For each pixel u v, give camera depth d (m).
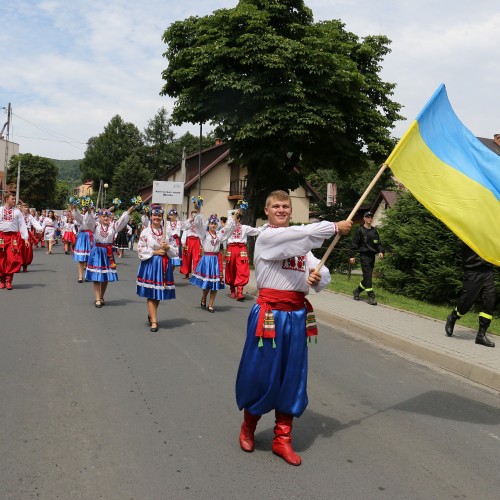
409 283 12.30
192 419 4.43
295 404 3.69
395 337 7.55
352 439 4.19
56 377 5.38
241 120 18.61
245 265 11.57
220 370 5.88
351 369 6.26
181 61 18.84
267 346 3.69
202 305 10.15
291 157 22.38
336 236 3.64
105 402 4.73
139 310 9.57
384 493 3.35
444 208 4.27
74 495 3.15
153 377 5.53
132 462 3.61
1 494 3.12
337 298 11.37
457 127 4.57
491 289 7.20
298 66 17.39
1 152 71.69
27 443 3.83
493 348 7.03
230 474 3.50
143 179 70.19
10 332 7.29
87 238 13.21
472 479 3.60
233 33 17.97
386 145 21.05
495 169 4.50
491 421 4.74
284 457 3.73
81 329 7.70
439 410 4.98
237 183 37.41
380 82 22.08
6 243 11.42
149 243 7.73
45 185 72.50
